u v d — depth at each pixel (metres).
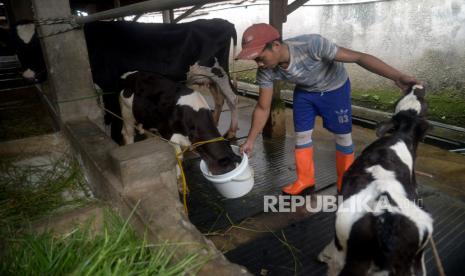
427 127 2.21
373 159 2.00
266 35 2.46
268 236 2.77
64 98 3.56
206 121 3.48
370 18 6.48
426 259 2.43
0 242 1.97
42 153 3.56
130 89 3.87
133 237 2.02
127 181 2.17
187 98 3.56
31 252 1.88
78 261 1.83
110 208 2.33
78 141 3.04
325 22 7.27
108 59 4.27
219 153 3.28
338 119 3.02
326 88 2.91
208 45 4.82
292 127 5.39
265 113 2.94
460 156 4.17
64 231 2.17
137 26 4.46
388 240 1.53
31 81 4.71
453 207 3.03
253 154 4.41
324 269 2.39
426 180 3.54
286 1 4.35
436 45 5.66
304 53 2.67
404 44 6.08
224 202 3.29
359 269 1.70
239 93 7.74
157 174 2.27
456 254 2.46
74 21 3.37
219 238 2.77
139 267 1.75
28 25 4.57
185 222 1.92
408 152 2.07
